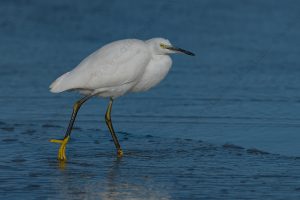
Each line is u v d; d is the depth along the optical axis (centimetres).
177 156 1325
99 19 3234
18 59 2383
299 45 2689
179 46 2681
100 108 1767
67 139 1294
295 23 3139
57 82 1352
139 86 1414
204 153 1349
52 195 1052
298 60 2409
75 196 1051
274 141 1442
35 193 1060
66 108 1758
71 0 3506
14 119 1627
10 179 1137
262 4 3541
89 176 1170
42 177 1156
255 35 2897
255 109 1741
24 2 3466
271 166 1247
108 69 1339
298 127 1560
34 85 2008
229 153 1348
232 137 1481
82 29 3048
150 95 1903
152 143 1439
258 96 1891
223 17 3250
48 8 3372
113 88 1366
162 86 2006
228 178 1164
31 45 2667
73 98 1875
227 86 2011
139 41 1388
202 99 1856
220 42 2761
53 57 2438
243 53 2531
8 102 1805
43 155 1317
